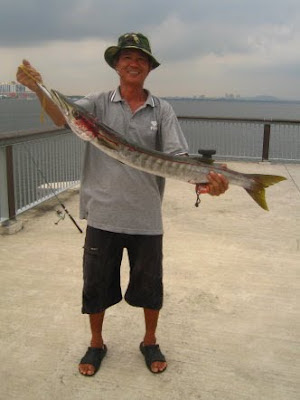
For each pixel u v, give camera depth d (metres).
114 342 2.40
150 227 2.03
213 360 2.28
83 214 2.10
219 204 5.23
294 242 4.02
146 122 1.97
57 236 4.05
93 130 1.78
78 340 2.42
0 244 3.83
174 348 2.37
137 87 1.95
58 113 1.92
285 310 2.81
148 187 2.00
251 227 4.43
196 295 2.97
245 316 2.72
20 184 4.52
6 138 3.87
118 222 1.99
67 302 2.84
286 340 2.48
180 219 4.63
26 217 4.58
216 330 2.56
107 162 2.00
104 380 2.10
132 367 2.20
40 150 4.89
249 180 2.04
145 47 1.90
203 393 2.03
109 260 2.07
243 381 2.12
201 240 4.02
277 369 2.22
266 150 8.32
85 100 1.96
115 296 2.21
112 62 2.01
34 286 3.06
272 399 2.00
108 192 1.99
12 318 2.64
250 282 3.19
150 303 2.13
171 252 3.71
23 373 2.14
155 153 1.89
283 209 5.10
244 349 2.38
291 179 6.84
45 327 2.55
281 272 3.38
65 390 2.03
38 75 1.86
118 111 1.96
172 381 2.10
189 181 1.96
